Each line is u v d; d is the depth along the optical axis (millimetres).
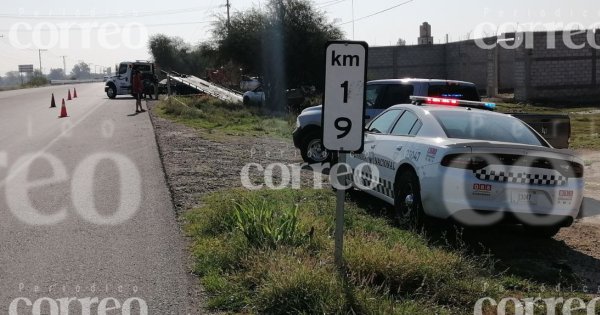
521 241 6801
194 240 6285
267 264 4926
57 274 5301
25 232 6660
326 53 4766
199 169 10805
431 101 8156
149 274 5285
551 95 34500
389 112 8406
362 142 4836
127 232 6637
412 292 4797
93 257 5766
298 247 5387
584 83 34531
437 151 6430
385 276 4859
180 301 4688
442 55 47688
